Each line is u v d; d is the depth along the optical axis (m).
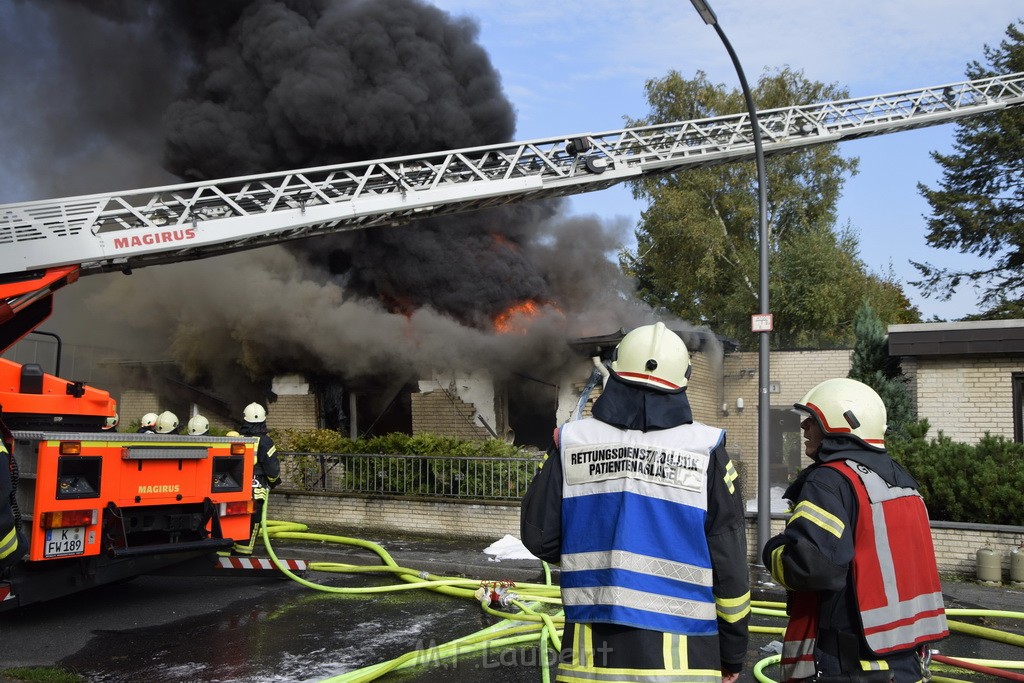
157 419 9.37
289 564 8.32
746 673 5.48
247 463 8.12
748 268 29.05
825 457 2.93
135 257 10.55
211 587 8.20
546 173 14.19
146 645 6.03
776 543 2.81
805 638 2.84
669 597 2.47
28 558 6.12
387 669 5.28
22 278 9.28
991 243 32.88
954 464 8.84
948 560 8.30
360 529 11.55
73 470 6.47
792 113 16.88
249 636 6.31
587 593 2.54
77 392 7.30
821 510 2.71
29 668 5.40
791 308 28.41
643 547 2.50
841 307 28.19
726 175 29.95
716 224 29.28
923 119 18.27
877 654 2.67
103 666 5.50
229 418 18.52
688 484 2.54
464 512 10.88
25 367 6.93
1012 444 9.13
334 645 6.06
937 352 11.61
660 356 2.66
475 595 7.38
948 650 6.05
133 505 6.91
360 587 8.17
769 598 7.80
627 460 2.60
